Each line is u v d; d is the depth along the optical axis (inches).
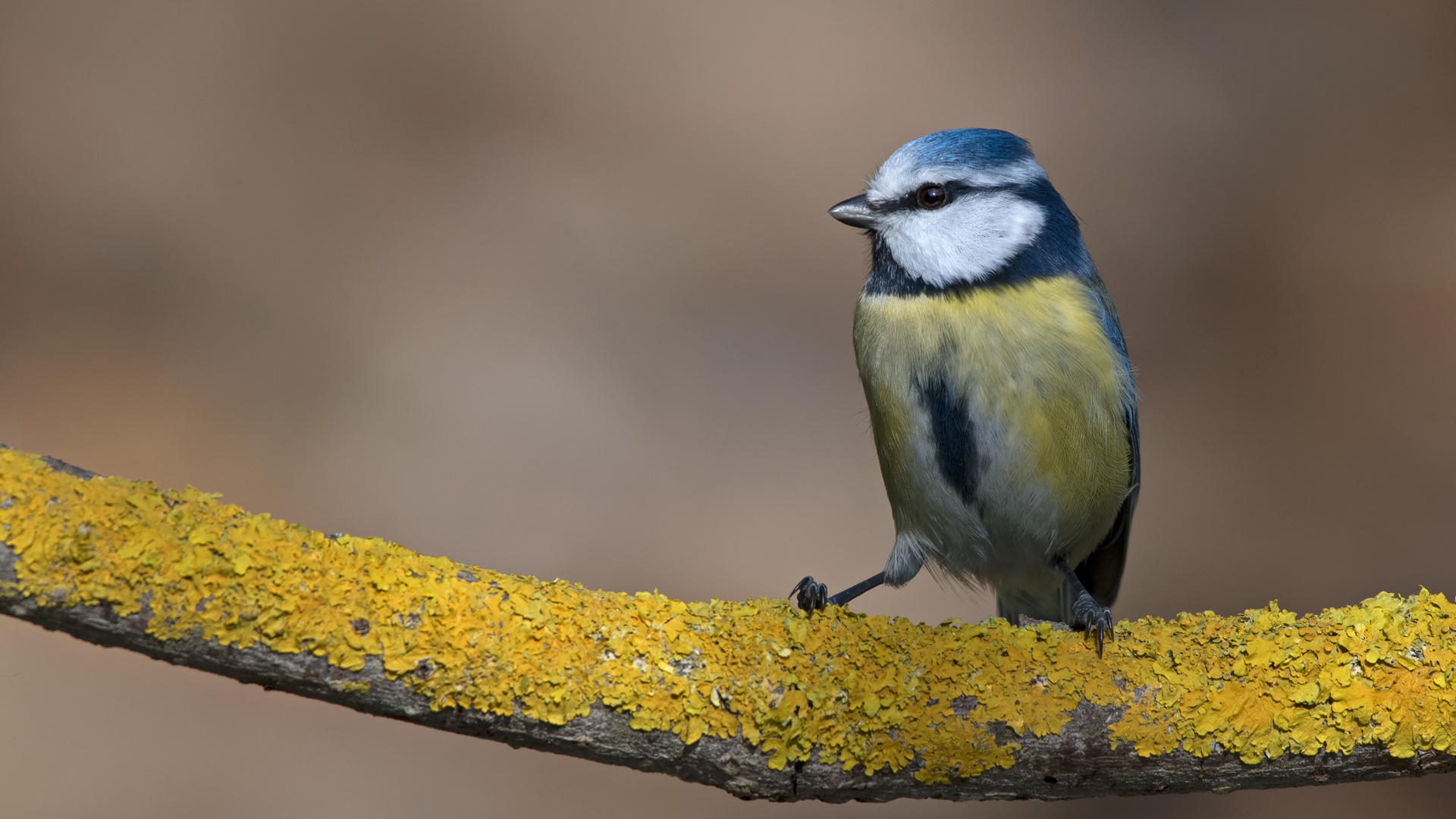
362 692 99.8
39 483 99.7
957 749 100.1
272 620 99.7
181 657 99.7
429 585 99.9
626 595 100.1
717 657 100.1
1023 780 100.2
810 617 100.3
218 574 99.7
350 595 99.8
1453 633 100.2
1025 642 100.3
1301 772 100.2
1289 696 100.2
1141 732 100.2
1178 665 100.2
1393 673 100.1
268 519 99.9
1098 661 100.3
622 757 100.0
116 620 99.7
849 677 100.1
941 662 100.2
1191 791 100.3
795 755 100.1
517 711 99.9
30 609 99.6
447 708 99.9
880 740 100.1
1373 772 100.2
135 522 99.7
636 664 100.0
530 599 100.0
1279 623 100.3
